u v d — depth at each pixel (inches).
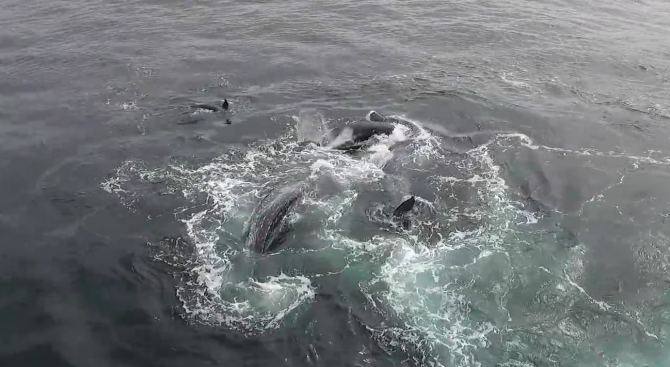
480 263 930.1
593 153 1245.7
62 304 840.9
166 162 1191.6
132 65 1675.7
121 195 1081.4
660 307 849.5
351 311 834.8
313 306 842.2
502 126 1358.3
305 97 1492.4
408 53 1793.8
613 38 1950.1
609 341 796.0
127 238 971.9
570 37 1946.4
